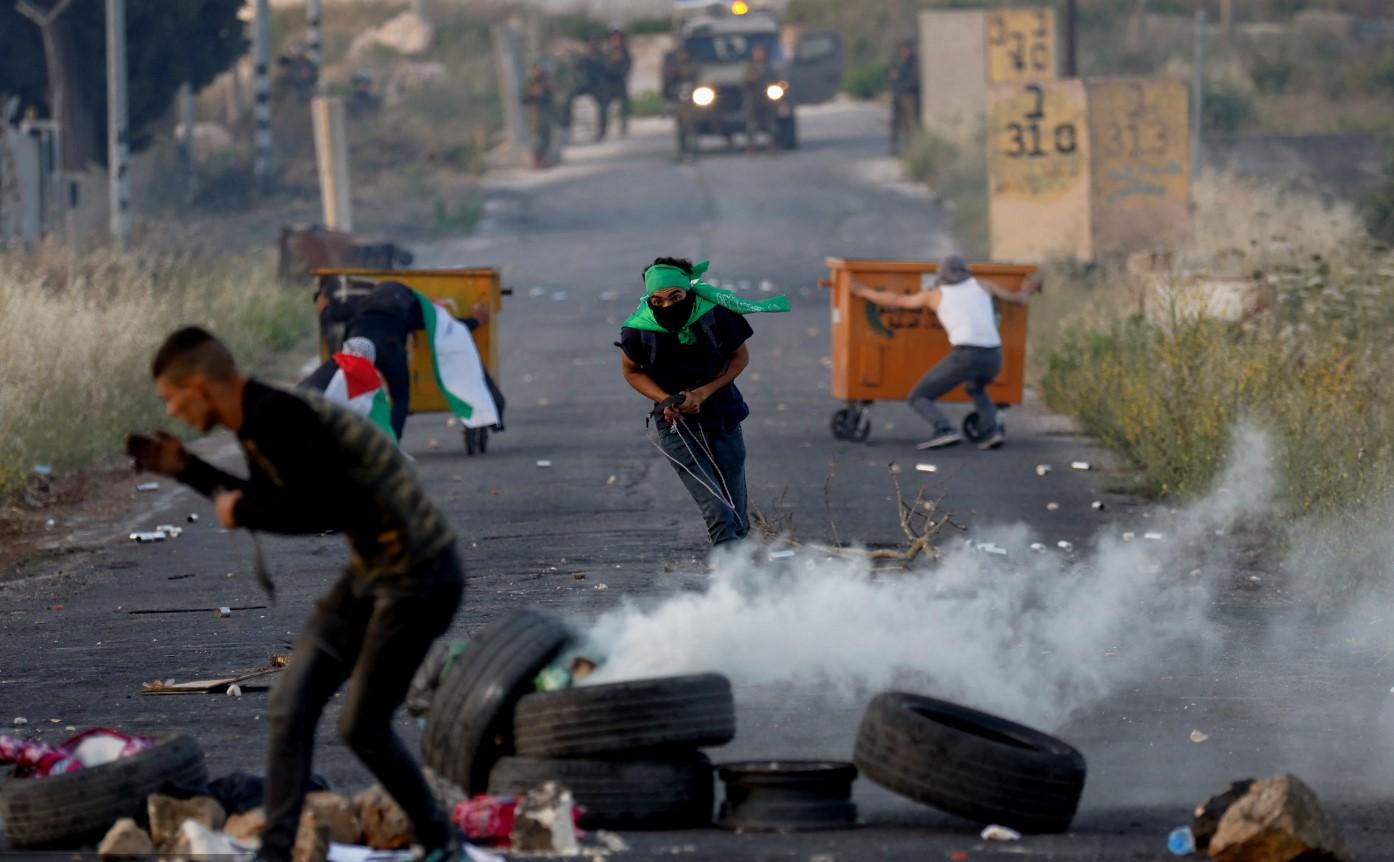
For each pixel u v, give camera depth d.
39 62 102.56
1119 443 47.12
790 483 42.28
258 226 110.19
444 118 156.25
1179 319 52.09
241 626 28.64
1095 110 81.94
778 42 141.25
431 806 15.16
